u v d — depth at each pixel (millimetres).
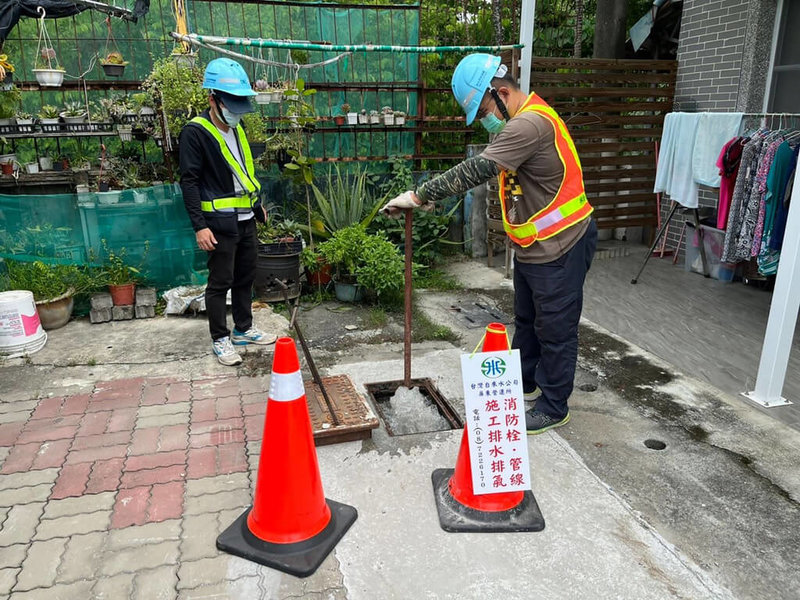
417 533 2262
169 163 4684
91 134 4613
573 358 2842
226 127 3502
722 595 1985
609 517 2352
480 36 8188
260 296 4832
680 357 3873
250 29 5613
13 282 4152
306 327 4434
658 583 2031
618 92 5855
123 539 2209
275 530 2141
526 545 2203
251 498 2449
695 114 4867
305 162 5020
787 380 3572
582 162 5926
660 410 3205
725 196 4672
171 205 4539
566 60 5484
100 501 2418
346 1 6930
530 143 2469
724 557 2154
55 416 3078
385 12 5879
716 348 4008
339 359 3869
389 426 3094
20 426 2977
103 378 3516
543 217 2617
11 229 4250
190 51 4688
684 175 5059
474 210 6281
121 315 4410
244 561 2115
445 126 6438
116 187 4719
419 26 5988
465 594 1979
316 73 5887
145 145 5562
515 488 2312
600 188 6023
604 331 4316
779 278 3068
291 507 2123
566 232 2627
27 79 5215
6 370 3602
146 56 5414
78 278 4344
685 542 2229
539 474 2613
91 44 5293
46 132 4484
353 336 4281
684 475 2633
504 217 2779
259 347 3963
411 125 6273
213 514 2350
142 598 1951
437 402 3328
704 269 5559
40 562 2096
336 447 2818
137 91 5219
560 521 2330
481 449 2285
